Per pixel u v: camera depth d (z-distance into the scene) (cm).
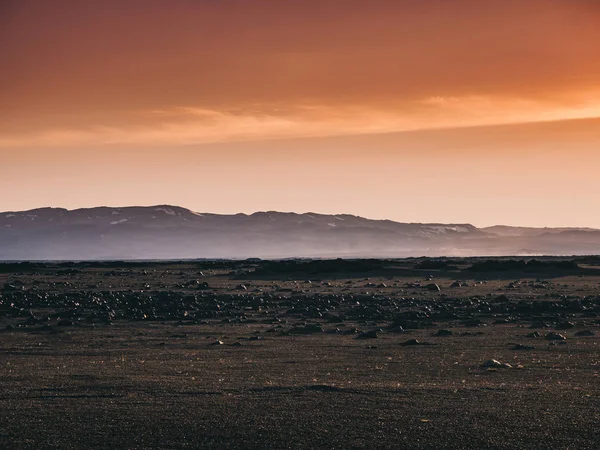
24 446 1744
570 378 2675
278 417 2002
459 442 1761
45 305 6512
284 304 6756
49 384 2561
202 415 2030
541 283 9994
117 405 2172
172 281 10569
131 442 1770
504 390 2394
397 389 2406
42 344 3969
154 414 2045
